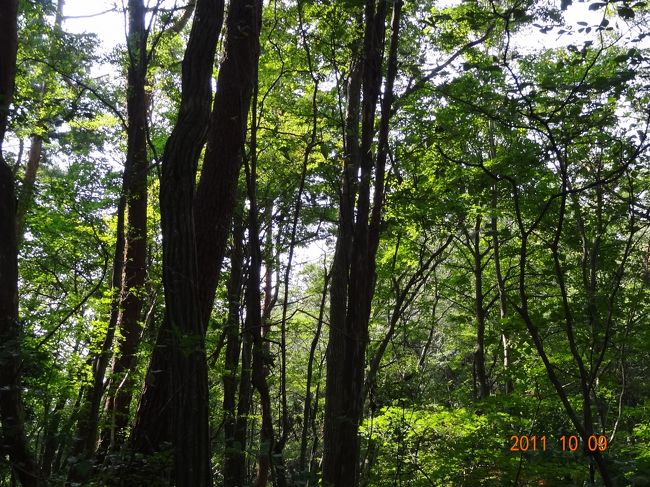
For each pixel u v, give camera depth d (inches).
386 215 344.8
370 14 174.1
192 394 131.3
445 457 293.1
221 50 257.0
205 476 130.3
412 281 336.8
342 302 327.6
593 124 157.6
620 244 326.6
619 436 311.1
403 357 454.9
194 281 139.4
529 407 298.4
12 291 184.2
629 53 146.3
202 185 242.4
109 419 284.7
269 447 169.5
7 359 163.3
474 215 406.6
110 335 240.1
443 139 343.9
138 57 243.6
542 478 249.0
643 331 279.7
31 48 396.8
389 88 173.3
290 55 310.7
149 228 404.8
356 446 158.9
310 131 364.8
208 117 148.6
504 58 145.0
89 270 503.5
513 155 298.2
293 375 549.3
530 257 429.7
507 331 289.3
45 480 169.2
